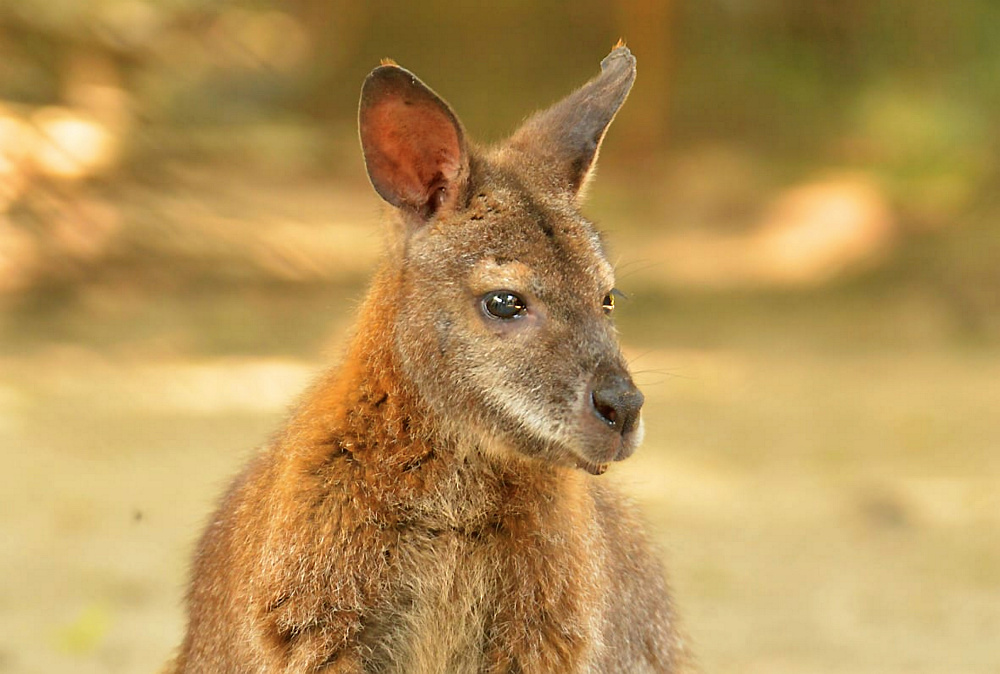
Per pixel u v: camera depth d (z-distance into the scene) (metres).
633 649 7.03
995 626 10.22
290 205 26.95
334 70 38.53
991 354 21.20
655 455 15.12
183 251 23.14
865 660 9.45
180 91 26.70
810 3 36.59
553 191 6.60
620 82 6.98
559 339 6.18
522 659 6.29
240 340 20.05
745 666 9.30
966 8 31.02
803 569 11.51
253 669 6.16
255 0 33.53
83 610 10.03
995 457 15.10
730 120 37.25
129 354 19.08
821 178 31.33
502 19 39.75
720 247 28.45
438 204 6.52
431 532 6.30
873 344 21.91
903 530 12.62
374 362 6.32
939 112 29.03
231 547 6.48
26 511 12.30
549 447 6.17
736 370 19.86
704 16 37.97
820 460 14.98
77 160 22.94
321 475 6.14
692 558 11.70
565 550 6.33
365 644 6.23
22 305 21.17
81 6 24.59
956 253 25.05
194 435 14.98
